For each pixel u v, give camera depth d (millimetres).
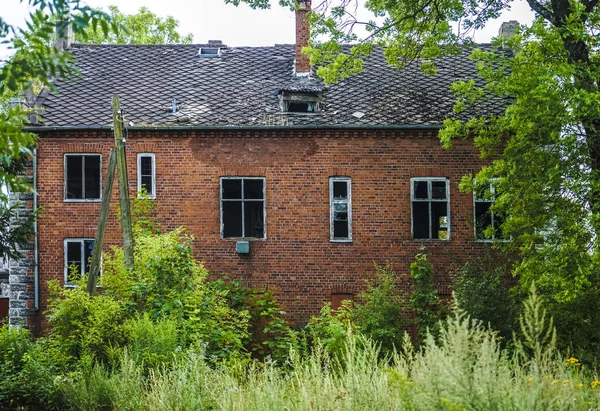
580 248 21516
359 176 29422
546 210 22516
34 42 7789
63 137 29234
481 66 23500
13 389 17000
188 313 21703
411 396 8617
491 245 28438
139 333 19172
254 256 29281
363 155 29438
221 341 22031
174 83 31953
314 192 29406
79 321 20281
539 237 22875
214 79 32281
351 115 29859
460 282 24266
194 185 29344
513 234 24344
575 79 21062
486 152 24688
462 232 29250
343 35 26547
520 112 21547
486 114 29938
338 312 28531
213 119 29688
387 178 29422
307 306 29156
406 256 29266
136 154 29391
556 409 8445
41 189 29250
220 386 13461
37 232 29156
